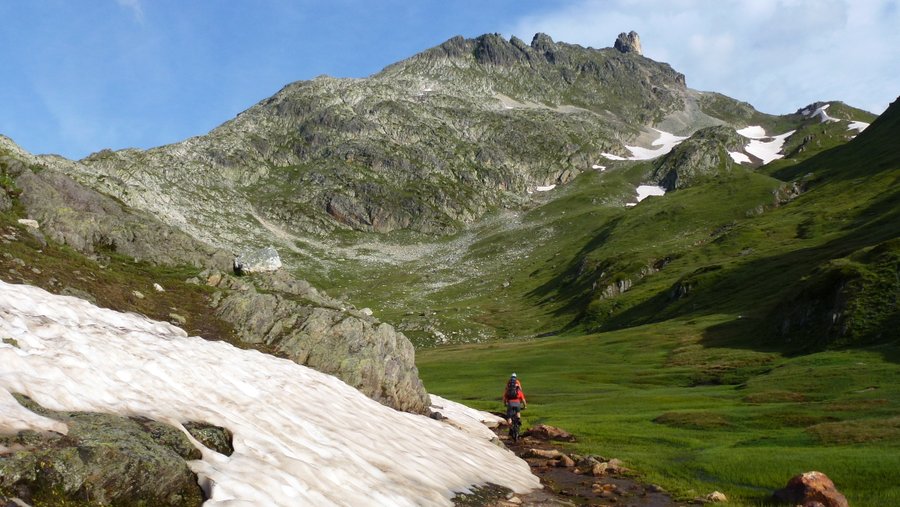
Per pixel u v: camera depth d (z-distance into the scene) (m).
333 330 38.75
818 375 50.03
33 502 11.06
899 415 32.69
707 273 141.88
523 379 79.06
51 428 12.99
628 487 24.22
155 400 17.53
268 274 52.03
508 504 20.06
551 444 34.56
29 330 18.39
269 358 31.22
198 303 40.81
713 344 89.62
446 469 22.47
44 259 35.09
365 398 31.36
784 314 82.44
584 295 191.25
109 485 12.41
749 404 44.16
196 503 13.62
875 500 20.12
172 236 52.09
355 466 18.75
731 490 22.84
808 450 27.28
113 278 38.31
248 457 16.28
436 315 194.25
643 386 69.12
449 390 72.06
